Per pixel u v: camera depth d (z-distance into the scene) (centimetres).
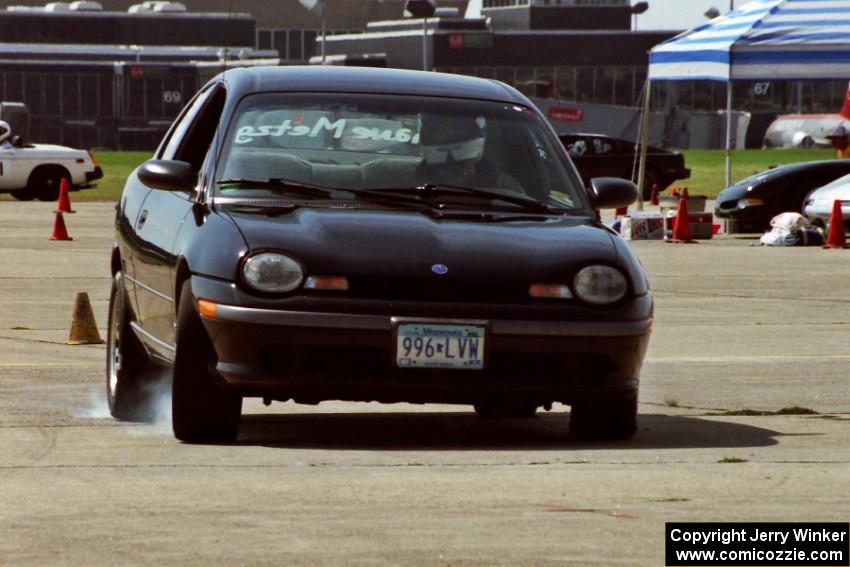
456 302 1981
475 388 1980
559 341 1995
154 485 1733
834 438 2211
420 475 1806
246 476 1798
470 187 2238
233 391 2008
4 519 1532
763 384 2977
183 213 2223
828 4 8069
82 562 1341
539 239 2092
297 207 2158
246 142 2266
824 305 4659
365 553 1372
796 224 7206
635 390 2081
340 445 2130
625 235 7688
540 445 2142
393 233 2058
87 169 11294
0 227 8119
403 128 2308
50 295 4772
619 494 1673
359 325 1956
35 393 2762
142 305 2383
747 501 1633
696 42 8256
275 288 1973
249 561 1343
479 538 1435
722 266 6047
